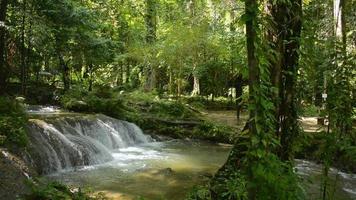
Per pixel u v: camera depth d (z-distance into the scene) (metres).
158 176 9.70
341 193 7.97
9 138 8.89
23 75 17.52
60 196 6.82
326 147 4.27
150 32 27.28
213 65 24.09
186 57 23.05
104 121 14.10
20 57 18.55
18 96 16.44
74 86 21.09
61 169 10.05
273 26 3.90
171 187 8.74
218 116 20.53
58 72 22.61
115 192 8.24
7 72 17.67
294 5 4.32
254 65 2.85
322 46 4.42
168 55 22.59
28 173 7.93
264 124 2.91
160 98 22.59
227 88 26.09
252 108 2.89
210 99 26.31
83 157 10.80
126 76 29.05
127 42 26.86
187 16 25.39
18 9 16.45
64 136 11.09
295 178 3.35
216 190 5.86
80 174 9.71
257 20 2.83
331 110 4.17
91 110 16.08
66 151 10.53
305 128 14.20
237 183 5.17
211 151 13.82
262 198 2.96
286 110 4.34
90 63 21.53
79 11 17.86
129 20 28.77
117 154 12.73
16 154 8.55
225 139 15.59
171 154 13.04
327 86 4.21
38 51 18.80
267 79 3.03
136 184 8.93
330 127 4.23
